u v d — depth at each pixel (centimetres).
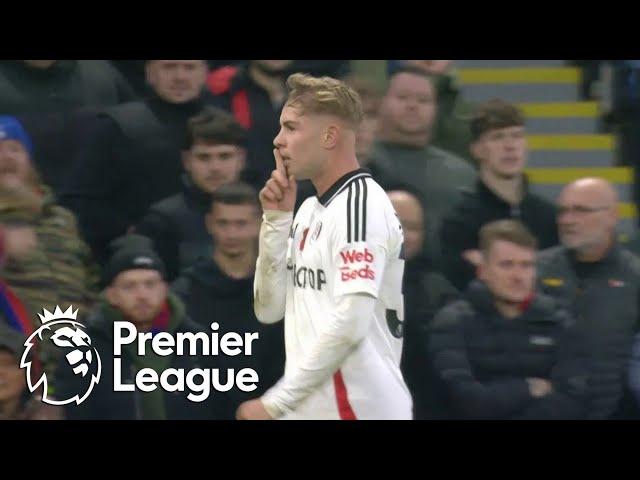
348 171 1659
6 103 2342
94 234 2292
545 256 2305
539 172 2669
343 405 1639
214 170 2286
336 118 1648
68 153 2330
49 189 2300
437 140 2439
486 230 2236
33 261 2209
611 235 2303
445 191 2344
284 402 1612
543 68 2828
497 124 2341
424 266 2288
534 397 2200
